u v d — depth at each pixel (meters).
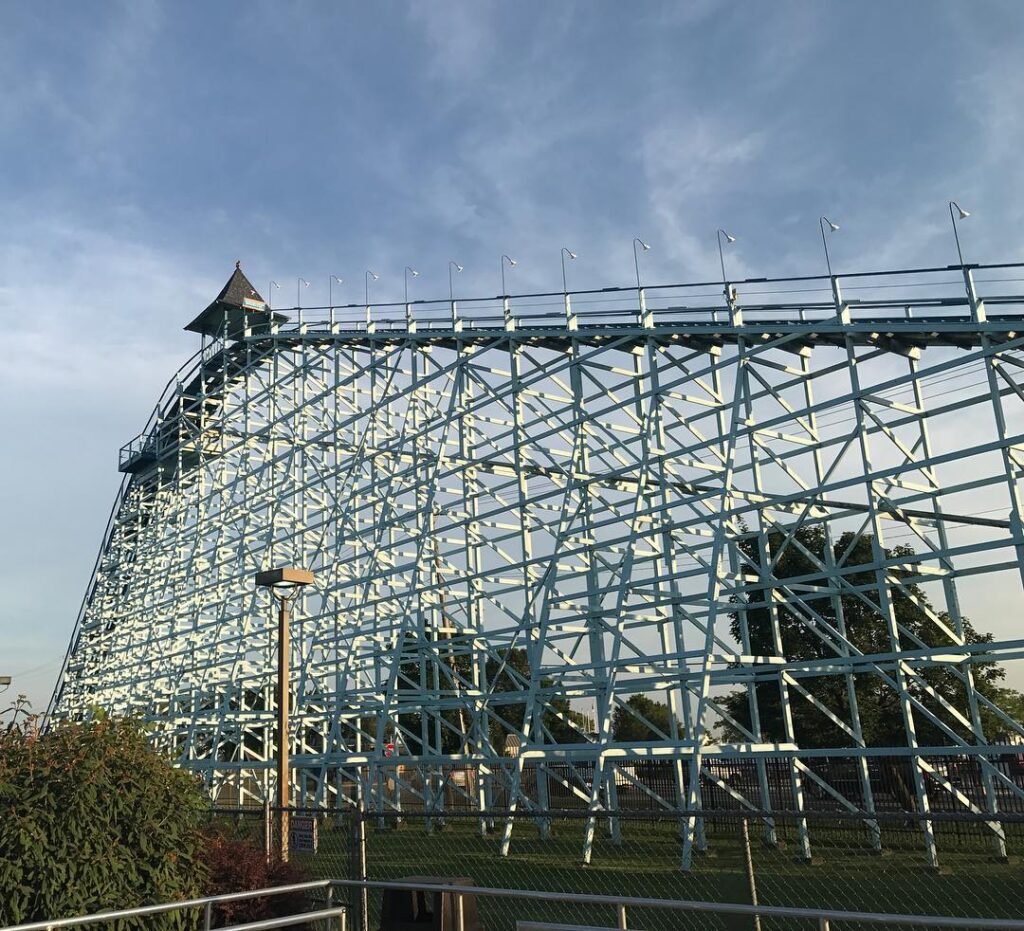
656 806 28.39
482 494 26.72
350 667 29.14
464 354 27.31
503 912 12.48
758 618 31.23
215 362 38.91
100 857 8.36
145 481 47.12
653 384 22.41
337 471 31.36
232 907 10.05
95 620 50.44
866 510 18.83
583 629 24.69
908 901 13.19
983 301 16.91
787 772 28.62
